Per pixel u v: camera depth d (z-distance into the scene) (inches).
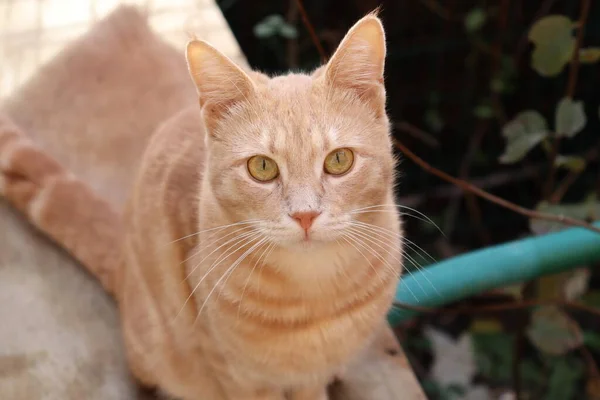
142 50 33.8
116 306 27.6
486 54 40.2
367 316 22.3
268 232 20.8
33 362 26.0
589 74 38.8
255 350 21.9
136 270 24.9
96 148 31.7
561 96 39.9
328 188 20.6
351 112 20.9
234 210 21.4
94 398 25.4
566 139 40.6
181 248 23.0
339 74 20.8
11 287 27.8
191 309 23.1
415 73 41.8
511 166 41.3
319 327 21.9
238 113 21.0
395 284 22.6
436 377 34.1
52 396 25.2
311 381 23.3
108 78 33.4
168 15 35.1
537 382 34.7
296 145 20.4
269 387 23.5
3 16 35.9
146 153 25.3
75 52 34.1
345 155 20.7
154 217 23.8
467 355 34.3
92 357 26.3
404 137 42.4
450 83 41.6
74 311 27.4
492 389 34.8
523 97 40.7
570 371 34.2
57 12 35.9
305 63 42.5
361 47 20.6
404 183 42.7
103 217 28.1
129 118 32.3
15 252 28.7
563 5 38.4
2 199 29.9
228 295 21.5
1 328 26.7
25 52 34.4
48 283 28.0
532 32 25.5
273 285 21.5
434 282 26.5
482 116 39.1
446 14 40.0
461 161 42.4
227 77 20.8
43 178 28.4
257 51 44.4
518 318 33.5
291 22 39.6
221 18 34.7
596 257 26.7
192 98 31.7
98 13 35.6
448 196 42.1
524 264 26.5
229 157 21.0
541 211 27.5
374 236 21.6
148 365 25.2
